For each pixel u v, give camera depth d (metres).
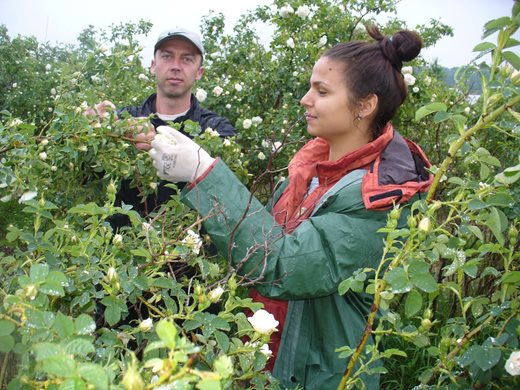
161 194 2.26
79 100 2.23
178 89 2.52
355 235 1.43
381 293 1.17
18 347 0.95
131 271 1.30
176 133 1.53
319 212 1.54
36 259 1.40
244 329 1.22
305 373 1.55
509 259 1.34
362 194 1.47
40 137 1.90
